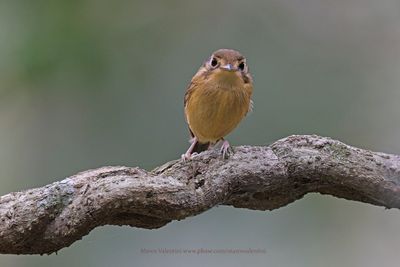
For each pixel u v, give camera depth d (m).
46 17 10.71
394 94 12.00
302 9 12.47
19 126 11.48
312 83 11.77
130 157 11.10
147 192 5.85
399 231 11.74
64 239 5.83
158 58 11.54
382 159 6.34
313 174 6.34
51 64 10.67
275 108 11.28
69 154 11.32
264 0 12.36
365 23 12.85
